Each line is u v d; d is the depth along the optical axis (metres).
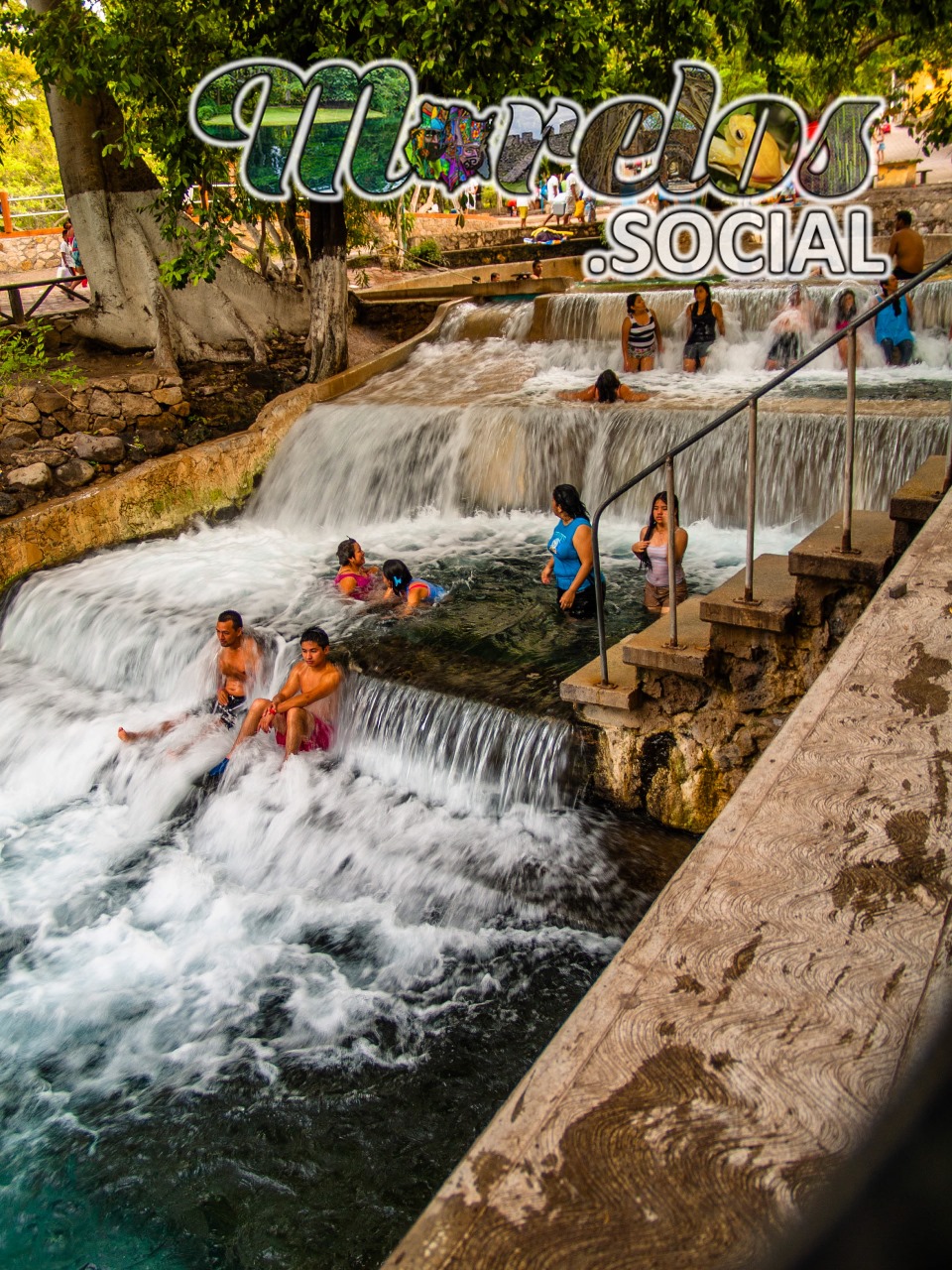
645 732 6.30
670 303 14.20
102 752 8.42
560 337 15.00
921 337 12.51
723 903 2.72
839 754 3.24
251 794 7.50
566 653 7.75
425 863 6.59
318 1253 4.30
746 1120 2.12
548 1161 2.07
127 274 14.07
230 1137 4.89
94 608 9.80
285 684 8.09
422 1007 5.61
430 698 7.16
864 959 2.48
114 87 11.88
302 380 14.35
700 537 9.76
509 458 11.20
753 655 5.84
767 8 12.12
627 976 2.53
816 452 9.26
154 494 11.98
